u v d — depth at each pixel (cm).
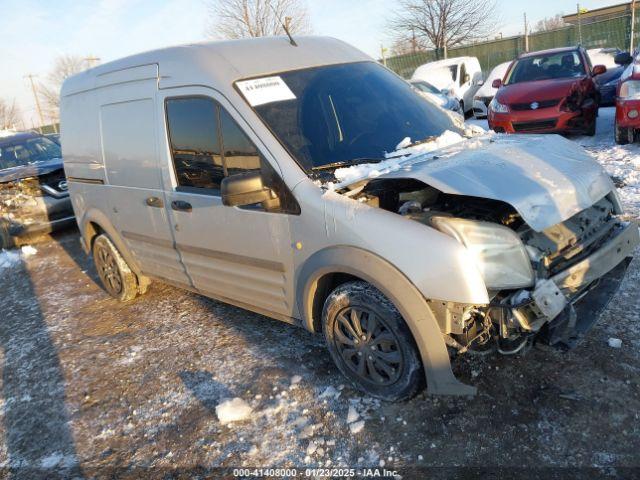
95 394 355
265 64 341
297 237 291
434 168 265
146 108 377
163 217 387
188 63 347
